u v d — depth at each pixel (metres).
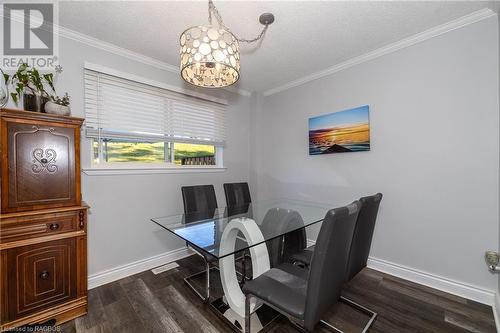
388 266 2.31
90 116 2.12
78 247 1.69
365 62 2.48
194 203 2.42
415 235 2.16
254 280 1.40
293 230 1.81
